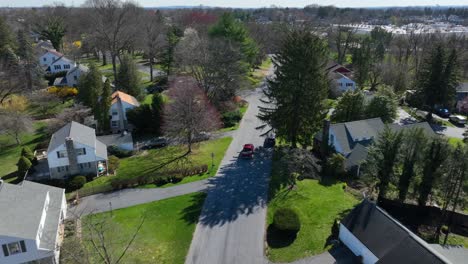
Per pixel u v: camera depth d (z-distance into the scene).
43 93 65.06
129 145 47.31
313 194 35.38
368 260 25.31
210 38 76.31
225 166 42.28
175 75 71.06
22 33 72.50
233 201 34.59
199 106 47.84
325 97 43.22
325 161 41.12
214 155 45.47
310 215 31.69
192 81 56.75
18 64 70.38
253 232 29.77
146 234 29.98
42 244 26.28
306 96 41.78
